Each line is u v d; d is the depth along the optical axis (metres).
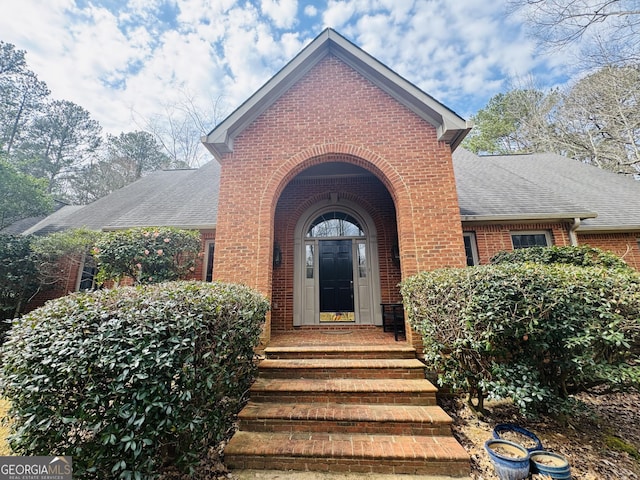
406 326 5.73
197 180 11.88
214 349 3.21
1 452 3.35
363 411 3.92
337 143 6.38
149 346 2.57
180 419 2.72
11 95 22.09
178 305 3.01
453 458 3.18
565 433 3.89
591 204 9.12
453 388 4.21
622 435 3.95
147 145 26.66
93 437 2.48
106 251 6.31
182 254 6.97
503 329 3.53
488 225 8.07
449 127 5.92
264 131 6.60
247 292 4.34
